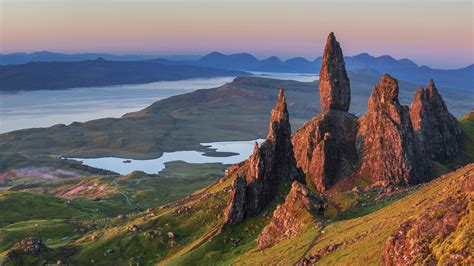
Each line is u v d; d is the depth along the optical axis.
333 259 91.50
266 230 146.88
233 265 130.38
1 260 165.25
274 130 186.62
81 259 172.38
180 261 153.62
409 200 111.12
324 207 141.75
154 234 178.38
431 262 57.91
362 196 147.00
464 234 56.03
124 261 168.50
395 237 69.69
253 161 177.50
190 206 192.75
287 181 181.25
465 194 65.62
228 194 191.50
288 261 107.88
